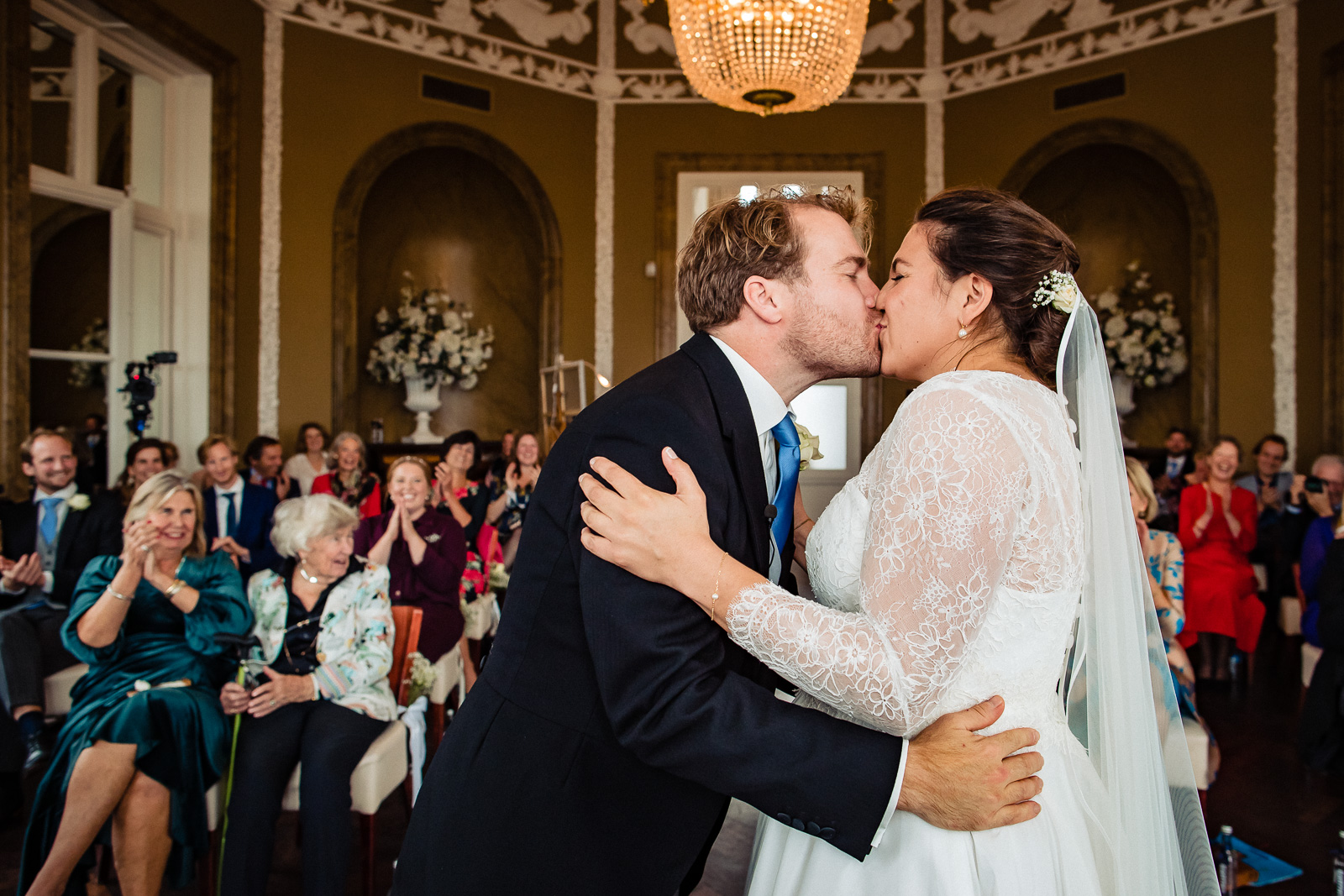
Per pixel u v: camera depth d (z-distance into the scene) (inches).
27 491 177.8
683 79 326.6
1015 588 48.1
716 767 42.6
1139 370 285.7
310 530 111.6
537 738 48.4
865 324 51.9
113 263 214.7
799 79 174.1
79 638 105.8
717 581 43.2
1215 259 271.0
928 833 48.6
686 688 42.8
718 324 52.3
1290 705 185.9
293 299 267.6
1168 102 277.4
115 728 98.3
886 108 321.7
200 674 108.2
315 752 101.3
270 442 230.1
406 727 117.7
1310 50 251.6
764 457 53.2
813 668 42.3
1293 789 142.6
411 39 290.7
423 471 149.0
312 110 270.8
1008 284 50.9
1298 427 256.5
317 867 98.5
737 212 52.3
